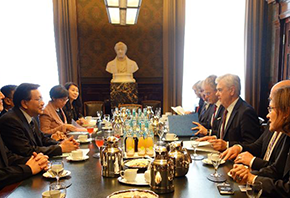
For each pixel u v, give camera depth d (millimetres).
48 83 5910
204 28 6055
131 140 1973
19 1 5672
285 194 1348
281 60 5680
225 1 5992
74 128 3045
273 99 1531
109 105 6281
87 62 6191
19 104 2229
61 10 5699
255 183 1291
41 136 2523
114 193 1296
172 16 5930
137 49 6246
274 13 5746
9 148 2039
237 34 6066
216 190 1407
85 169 1756
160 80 6332
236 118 2439
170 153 1600
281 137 1733
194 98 6188
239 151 1943
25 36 5750
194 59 6129
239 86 2520
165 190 1360
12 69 5773
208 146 2184
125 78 5496
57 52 5820
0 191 1516
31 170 1662
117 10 3469
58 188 1314
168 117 2762
